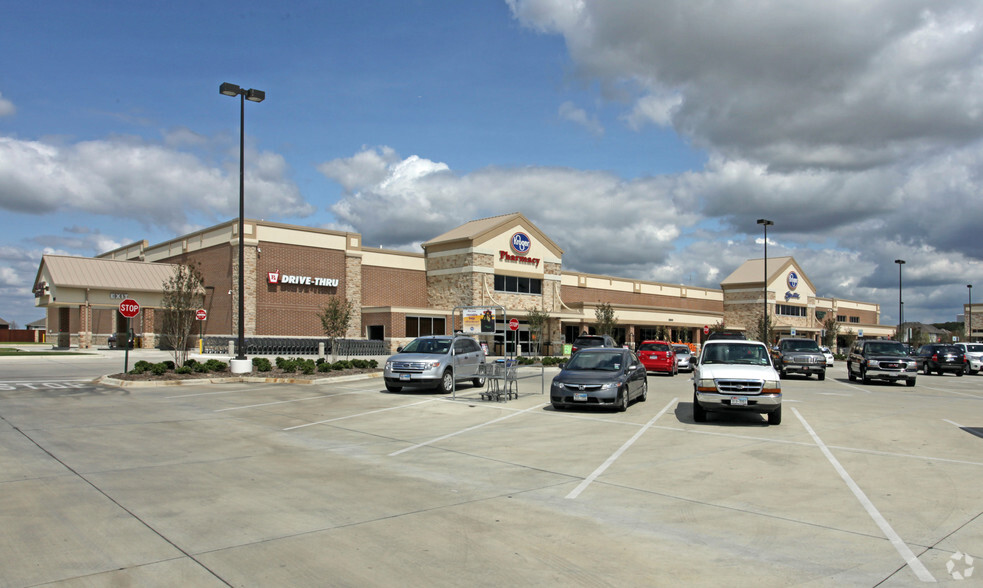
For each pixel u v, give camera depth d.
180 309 23.45
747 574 5.22
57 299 39.28
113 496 7.26
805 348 28.66
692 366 34.91
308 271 40.97
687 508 7.15
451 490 7.87
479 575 5.11
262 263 38.84
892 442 11.53
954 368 33.84
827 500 7.52
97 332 48.75
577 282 56.94
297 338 38.81
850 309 87.00
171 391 19.11
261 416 14.17
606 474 8.82
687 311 61.06
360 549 5.67
